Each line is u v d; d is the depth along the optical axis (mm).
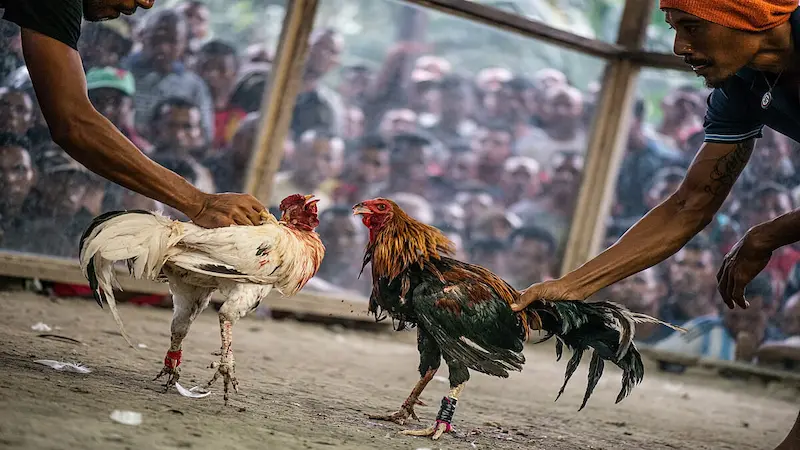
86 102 4445
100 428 3641
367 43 12906
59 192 9406
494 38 13125
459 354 4824
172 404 4465
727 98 4977
